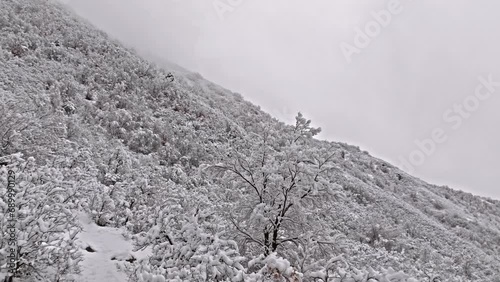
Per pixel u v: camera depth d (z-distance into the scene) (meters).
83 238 5.97
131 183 9.26
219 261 4.32
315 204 6.67
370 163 59.41
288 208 6.68
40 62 23.58
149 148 20.72
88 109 21.03
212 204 7.48
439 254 21.89
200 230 4.70
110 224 7.12
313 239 6.34
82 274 4.73
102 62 29.66
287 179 6.32
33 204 4.23
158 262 4.65
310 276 4.53
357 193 33.34
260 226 6.34
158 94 30.34
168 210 5.64
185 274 4.11
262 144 6.91
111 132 20.28
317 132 7.01
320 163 6.31
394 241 21.70
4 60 20.66
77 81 24.36
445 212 47.72
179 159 21.30
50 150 9.29
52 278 4.20
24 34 26.06
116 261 5.41
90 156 10.72
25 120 9.13
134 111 24.34
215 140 26.89
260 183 6.57
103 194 7.49
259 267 5.67
